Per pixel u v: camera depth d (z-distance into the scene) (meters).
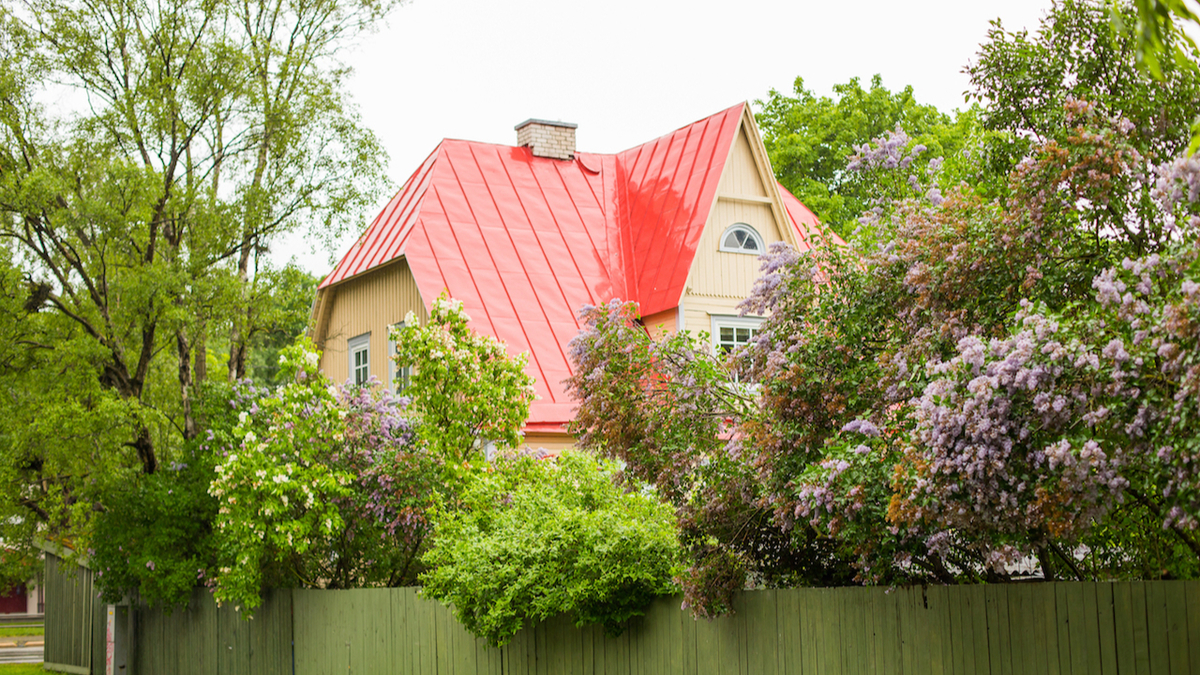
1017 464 5.83
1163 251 6.30
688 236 22.19
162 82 19.62
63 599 25.11
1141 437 5.46
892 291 7.98
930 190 8.32
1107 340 5.76
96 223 17.97
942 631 7.52
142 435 20.03
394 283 23.14
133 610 21.09
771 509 8.79
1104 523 7.10
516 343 20.91
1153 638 6.25
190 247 19.69
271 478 14.77
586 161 25.97
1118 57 7.66
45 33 19.97
